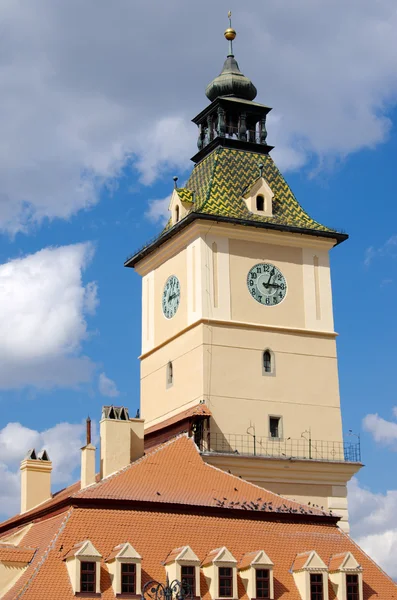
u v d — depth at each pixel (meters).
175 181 105.88
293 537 83.69
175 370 102.94
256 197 103.69
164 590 73.00
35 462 100.69
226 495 85.19
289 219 104.50
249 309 101.62
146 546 79.06
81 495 80.06
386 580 84.25
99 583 76.44
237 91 108.81
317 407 101.56
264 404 99.88
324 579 81.75
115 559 76.94
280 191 106.38
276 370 101.12
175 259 105.44
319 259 105.31
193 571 78.56
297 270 104.25
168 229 105.94
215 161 105.75
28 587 75.12
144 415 106.75
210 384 98.62
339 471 99.56
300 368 102.00
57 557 77.06
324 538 84.56
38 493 100.12
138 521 80.00
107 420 88.81
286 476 98.12
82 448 88.25
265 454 98.56
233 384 99.31
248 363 100.31
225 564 79.38
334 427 101.62
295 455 99.69
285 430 100.00
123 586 76.81
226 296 101.12
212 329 99.94
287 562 82.25
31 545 81.50
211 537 81.19
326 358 103.19
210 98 109.56
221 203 102.88
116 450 88.56
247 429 98.69
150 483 83.88
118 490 81.81
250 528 82.81
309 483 98.94
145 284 110.44
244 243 102.81
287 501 86.69
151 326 108.19
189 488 84.69
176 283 104.75
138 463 85.81
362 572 83.19
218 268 101.38
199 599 78.12
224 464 95.88
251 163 106.81
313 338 103.19
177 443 89.31
